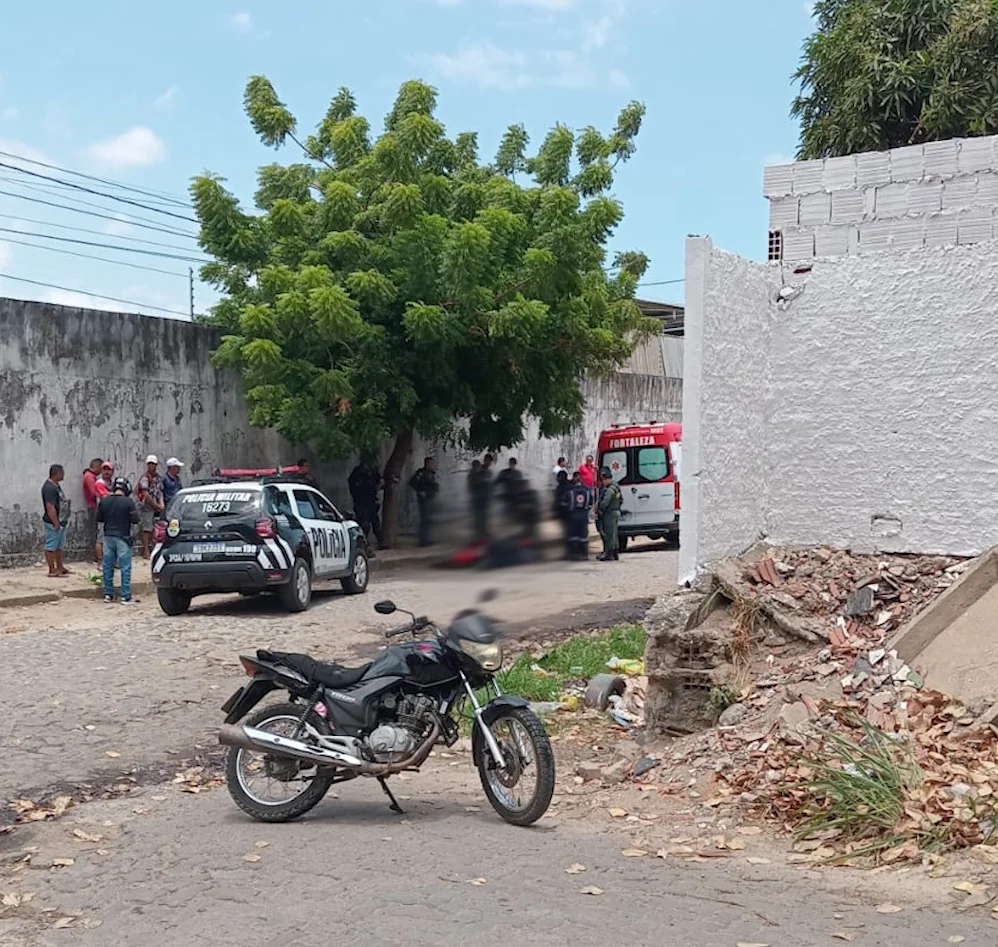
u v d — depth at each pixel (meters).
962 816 5.66
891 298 8.11
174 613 15.15
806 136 19.61
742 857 5.77
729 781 6.72
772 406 8.61
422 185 20.70
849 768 6.23
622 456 23.73
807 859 5.68
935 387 7.93
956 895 5.09
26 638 13.15
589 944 4.62
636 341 26.72
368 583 18.06
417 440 25.41
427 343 19.97
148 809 7.01
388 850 5.98
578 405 24.19
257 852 6.02
